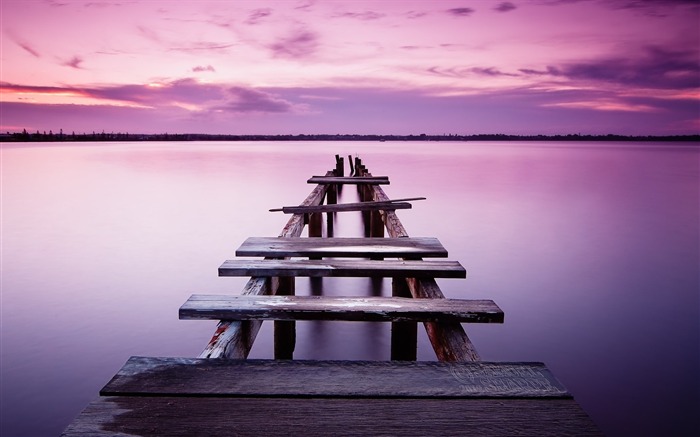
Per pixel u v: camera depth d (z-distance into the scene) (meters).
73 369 5.32
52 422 4.38
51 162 44.84
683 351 5.82
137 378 1.75
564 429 1.50
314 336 5.98
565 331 6.43
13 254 10.48
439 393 1.68
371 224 8.99
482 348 5.93
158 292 7.95
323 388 1.71
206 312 2.50
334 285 7.84
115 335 6.21
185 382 1.73
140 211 16.33
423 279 3.37
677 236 12.65
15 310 7.07
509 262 9.98
